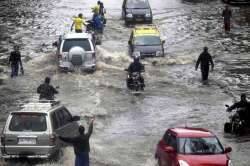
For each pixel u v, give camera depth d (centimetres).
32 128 2252
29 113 2278
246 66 4606
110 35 6009
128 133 2842
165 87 3938
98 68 4441
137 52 4819
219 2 8706
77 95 3631
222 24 6669
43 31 6094
